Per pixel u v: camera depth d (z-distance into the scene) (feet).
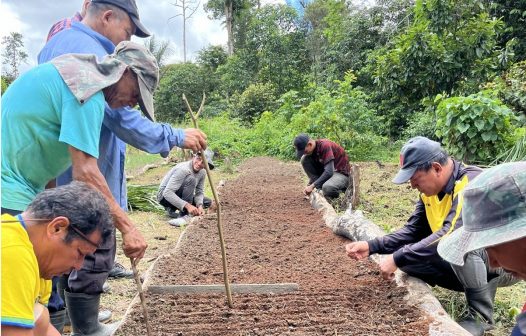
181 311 9.92
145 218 22.53
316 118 44.21
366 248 11.57
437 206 10.52
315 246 15.24
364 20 61.36
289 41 89.20
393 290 10.48
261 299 10.49
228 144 56.75
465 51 35.91
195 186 22.02
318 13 90.53
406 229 11.52
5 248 5.12
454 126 24.23
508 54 36.65
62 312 9.81
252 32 93.09
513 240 4.38
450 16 35.17
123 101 8.34
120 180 10.91
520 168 4.72
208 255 14.35
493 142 23.95
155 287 10.97
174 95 92.22
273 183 32.89
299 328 8.94
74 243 5.49
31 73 7.61
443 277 10.16
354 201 21.24
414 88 38.70
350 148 43.29
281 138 54.44
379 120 46.62
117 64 7.89
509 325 10.16
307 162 23.93
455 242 5.16
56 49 9.50
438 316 8.93
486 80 35.47
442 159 10.01
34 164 7.61
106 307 12.28
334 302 10.17
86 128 7.50
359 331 8.71
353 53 61.98
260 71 89.92
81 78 7.52
